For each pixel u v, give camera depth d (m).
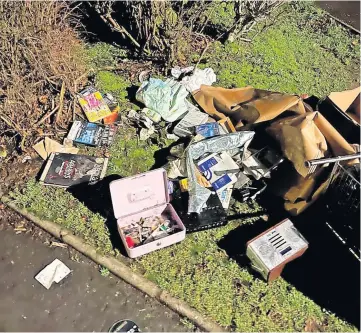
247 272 5.28
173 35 6.58
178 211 5.48
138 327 5.03
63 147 6.13
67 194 5.82
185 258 5.38
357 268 5.26
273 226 5.21
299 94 6.90
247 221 5.66
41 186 5.86
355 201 5.17
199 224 5.44
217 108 6.41
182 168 5.72
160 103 6.30
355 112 5.95
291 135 5.55
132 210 5.36
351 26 8.01
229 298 5.12
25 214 5.70
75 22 7.18
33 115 6.19
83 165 5.96
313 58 7.43
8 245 5.56
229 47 7.43
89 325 5.04
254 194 5.74
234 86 6.93
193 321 5.00
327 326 4.98
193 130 6.12
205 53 7.28
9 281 5.31
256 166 5.79
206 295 5.12
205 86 6.56
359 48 7.63
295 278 5.25
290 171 5.63
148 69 7.10
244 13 7.02
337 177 5.23
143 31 6.97
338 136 5.39
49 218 5.65
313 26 7.96
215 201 5.55
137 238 5.36
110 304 5.16
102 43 7.48
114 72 7.05
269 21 7.88
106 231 5.55
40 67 5.89
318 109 6.02
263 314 5.03
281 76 7.13
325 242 5.46
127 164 6.09
